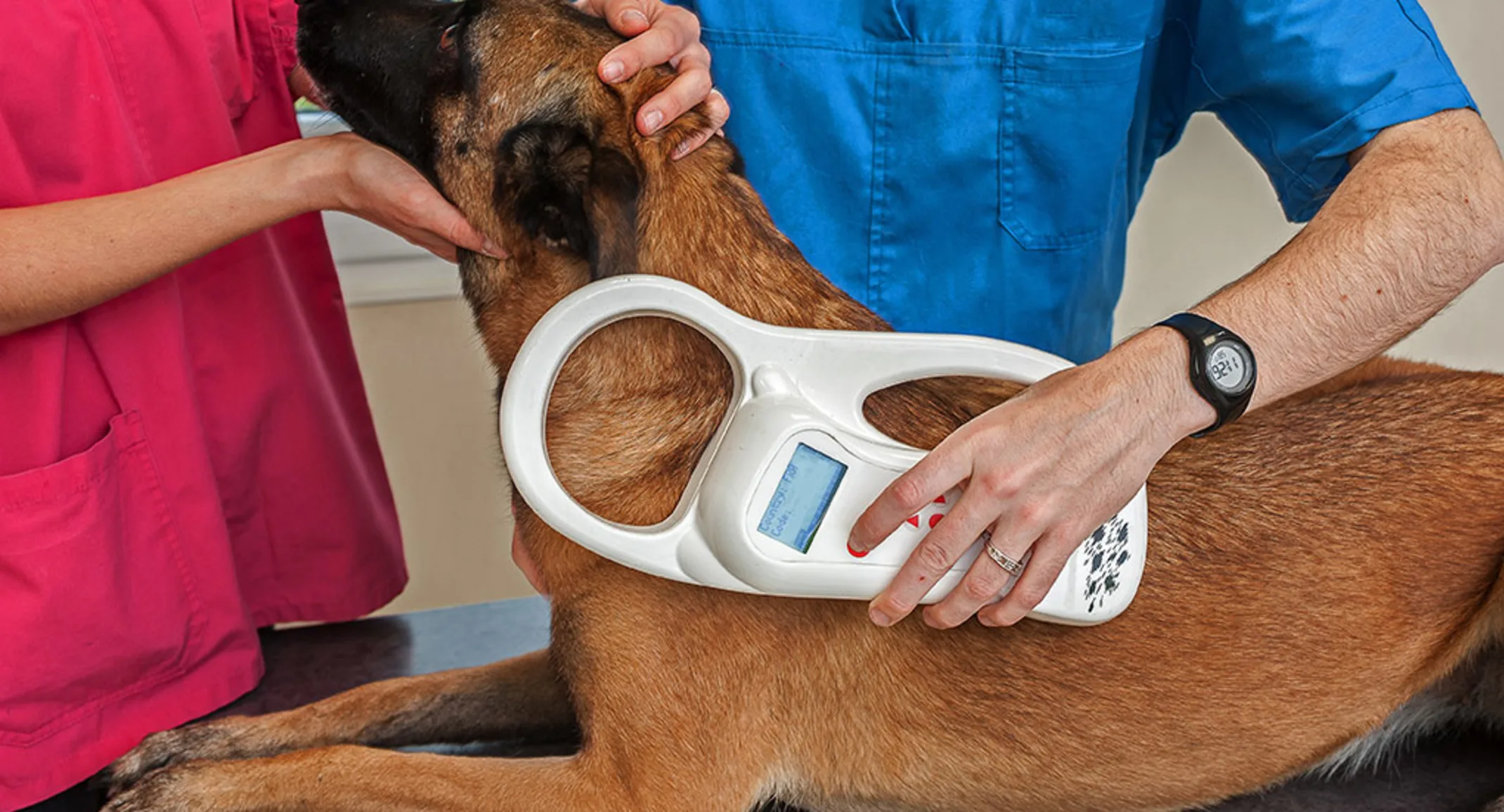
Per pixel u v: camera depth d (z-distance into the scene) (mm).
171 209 1395
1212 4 1547
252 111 1794
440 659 1799
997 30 1641
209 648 1656
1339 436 1437
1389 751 1508
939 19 1645
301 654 1824
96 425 1548
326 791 1382
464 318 2797
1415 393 1487
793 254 1417
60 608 1458
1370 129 1354
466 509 2957
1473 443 1416
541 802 1334
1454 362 2906
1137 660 1354
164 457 1595
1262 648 1347
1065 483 1100
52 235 1353
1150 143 1884
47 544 1440
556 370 1192
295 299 1829
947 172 1717
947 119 1684
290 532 1856
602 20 1508
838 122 1708
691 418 1321
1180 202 2838
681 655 1328
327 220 2686
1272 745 1379
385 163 1440
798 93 1706
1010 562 1119
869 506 1130
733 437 1154
